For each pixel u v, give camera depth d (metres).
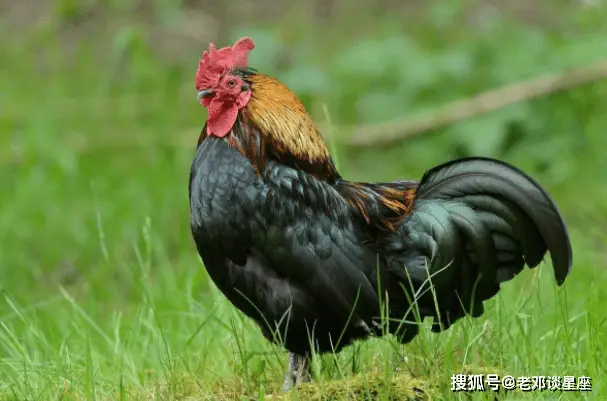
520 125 21.80
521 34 23.78
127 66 25.89
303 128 11.08
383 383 10.53
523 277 15.82
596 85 22.14
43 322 15.00
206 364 12.28
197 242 11.01
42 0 28.36
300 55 25.58
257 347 12.37
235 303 11.34
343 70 24.33
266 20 27.31
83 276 18.50
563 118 21.86
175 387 11.31
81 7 27.12
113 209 20.12
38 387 11.63
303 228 10.68
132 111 23.80
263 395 10.31
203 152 11.06
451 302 11.41
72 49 26.81
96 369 11.66
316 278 10.69
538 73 22.58
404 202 11.49
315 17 27.86
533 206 10.69
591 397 10.40
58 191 20.81
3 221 19.98
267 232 10.62
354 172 22.12
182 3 28.05
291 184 10.69
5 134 22.38
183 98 24.38
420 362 11.48
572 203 20.03
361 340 11.46
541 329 12.70
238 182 10.69
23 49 26.25
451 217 11.03
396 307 11.37
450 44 25.27
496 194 10.89
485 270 11.06
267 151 10.87
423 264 11.13
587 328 11.26
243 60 11.15
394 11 27.77
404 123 22.30
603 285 14.94
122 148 22.55
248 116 10.89
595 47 22.64
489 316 12.33
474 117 21.91
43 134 21.95
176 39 26.81
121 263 18.53
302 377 11.41
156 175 21.12
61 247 19.41
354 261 10.88
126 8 27.53
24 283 18.33
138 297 16.05
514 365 11.38
